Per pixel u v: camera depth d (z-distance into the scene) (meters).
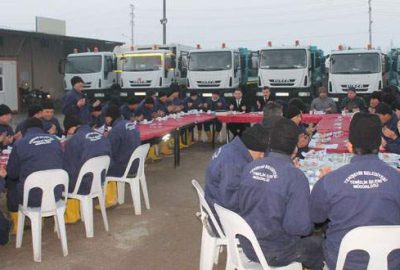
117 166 6.12
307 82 16.61
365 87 16.02
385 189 2.58
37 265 4.57
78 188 5.26
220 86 17.39
